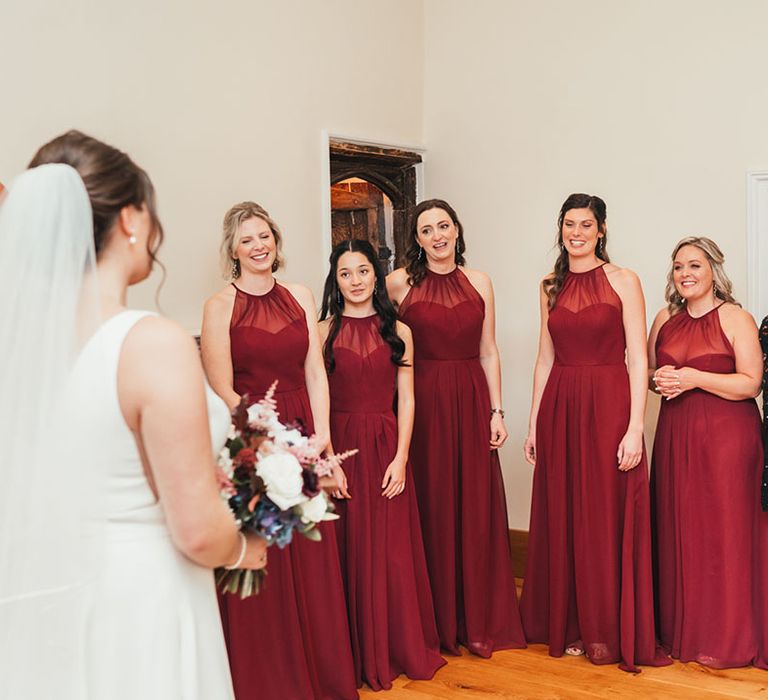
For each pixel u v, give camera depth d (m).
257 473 1.69
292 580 3.09
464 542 3.64
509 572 3.74
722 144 4.08
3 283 1.46
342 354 3.39
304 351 3.18
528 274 4.63
